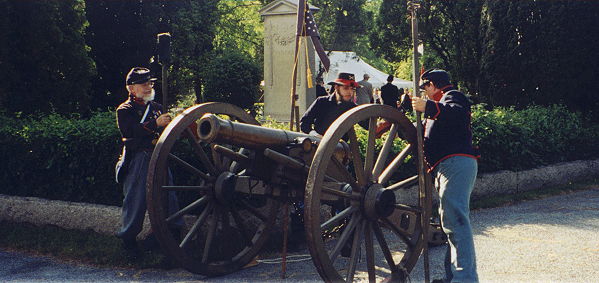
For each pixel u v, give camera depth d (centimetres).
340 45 2814
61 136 716
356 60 2445
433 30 1872
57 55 1074
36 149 741
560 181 1010
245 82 1700
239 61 1719
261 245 572
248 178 534
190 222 603
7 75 1011
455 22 1723
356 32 2806
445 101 461
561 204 855
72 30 1112
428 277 458
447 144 458
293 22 1497
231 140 467
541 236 664
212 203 542
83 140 700
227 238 563
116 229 651
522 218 762
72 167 708
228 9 2770
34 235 679
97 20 1659
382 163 497
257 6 3059
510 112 1105
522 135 954
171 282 525
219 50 2472
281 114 1525
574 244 627
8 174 774
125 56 1716
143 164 562
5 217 743
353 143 470
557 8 1186
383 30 2042
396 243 647
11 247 657
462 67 1678
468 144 462
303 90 1477
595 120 1223
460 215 454
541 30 1203
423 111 451
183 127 514
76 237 656
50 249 630
